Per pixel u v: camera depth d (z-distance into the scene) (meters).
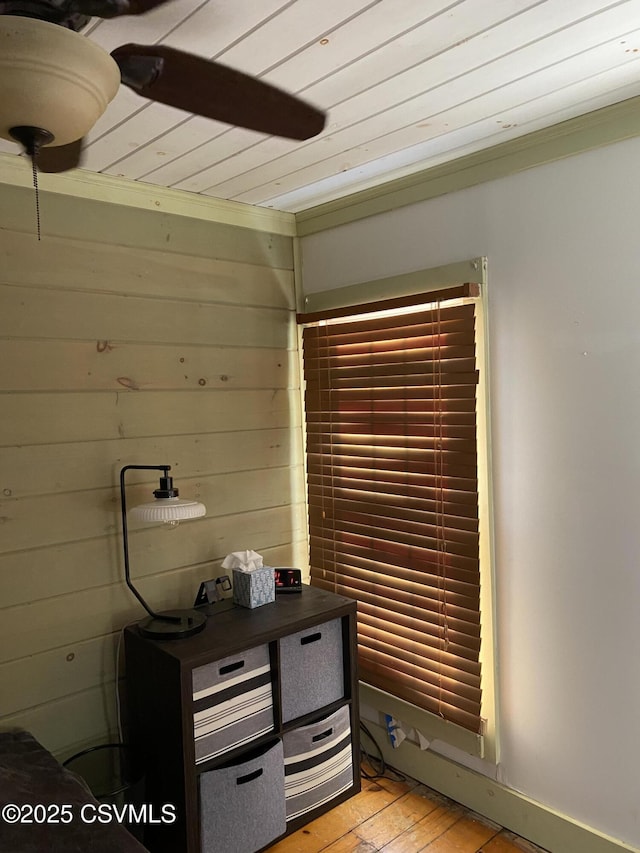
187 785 2.02
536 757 2.22
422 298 2.38
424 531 2.45
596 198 1.97
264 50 1.47
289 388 2.92
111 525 2.36
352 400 2.70
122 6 1.10
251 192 2.57
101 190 2.33
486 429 2.26
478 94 1.76
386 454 2.57
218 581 2.55
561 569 2.12
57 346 2.24
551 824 2.17
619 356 1.95
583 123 1.96
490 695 2.30
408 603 2.53
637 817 1.98
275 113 1.43
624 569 1.97
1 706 2.12
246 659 2.19
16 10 1.08
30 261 2.18
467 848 2.21
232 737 2.15
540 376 2.14
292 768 2.29
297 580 2.63
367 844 2.24
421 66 1.58
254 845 2.15
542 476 2.15
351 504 2.73
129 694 2.26
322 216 2.80
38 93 1.06
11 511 2.14
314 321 2.84
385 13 1.33
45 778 1.80
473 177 2.26
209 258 2.64
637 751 1.97
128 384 2.41
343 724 2.46
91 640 2.32
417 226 2.47
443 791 2.51
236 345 2.73
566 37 1.47
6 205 2.13
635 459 1.93
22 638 2.16
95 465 2.32
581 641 2.09
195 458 2.60
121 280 2.39
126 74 1.25
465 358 2.27
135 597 2.43
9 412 2.13
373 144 2.11
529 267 2.14
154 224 2.48
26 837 1.54
